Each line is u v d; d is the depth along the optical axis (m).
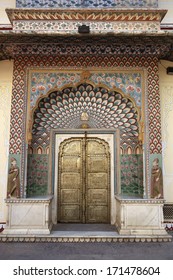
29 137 3.91
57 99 4.31
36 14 3.96
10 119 3.95
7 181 4.07
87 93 4.32
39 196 4.00
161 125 4.24
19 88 3.97
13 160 3.81
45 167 4.20
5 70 4.36
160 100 4.29
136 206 3.62
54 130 4.27
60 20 3.96
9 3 4.62
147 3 4.05
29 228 3.56
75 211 4.21
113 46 3.96
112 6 4.05
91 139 4.33
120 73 4.04
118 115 4.29
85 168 4.28
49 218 3.78
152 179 3.77
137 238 3.46
